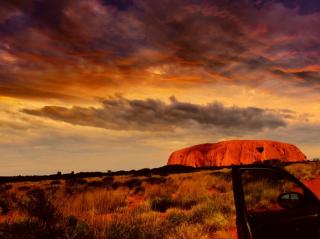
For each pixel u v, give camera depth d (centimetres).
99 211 1437
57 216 1016
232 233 941
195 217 1188
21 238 816
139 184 2819
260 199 934
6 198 1845
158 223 1052
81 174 6481
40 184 3766
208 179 2659
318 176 2638
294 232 425
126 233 887
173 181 2814
